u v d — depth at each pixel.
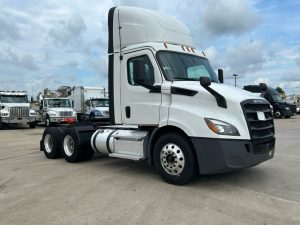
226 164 5.99
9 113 24.61
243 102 6.11
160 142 6.81
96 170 8.22
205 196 5.92
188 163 6.43
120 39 7.79
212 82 7.15
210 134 6.10
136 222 4.77
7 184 7.02
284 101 32.62
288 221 4.73
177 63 7.24
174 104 6.69
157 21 7.76
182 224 4.66
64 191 6.37
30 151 11.97
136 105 7.32
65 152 9.57
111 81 7.91
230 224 4.64
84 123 9.47
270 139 6.67
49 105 28.22
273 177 7.23
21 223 4.81
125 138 7.62
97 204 5.57
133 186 6.64
